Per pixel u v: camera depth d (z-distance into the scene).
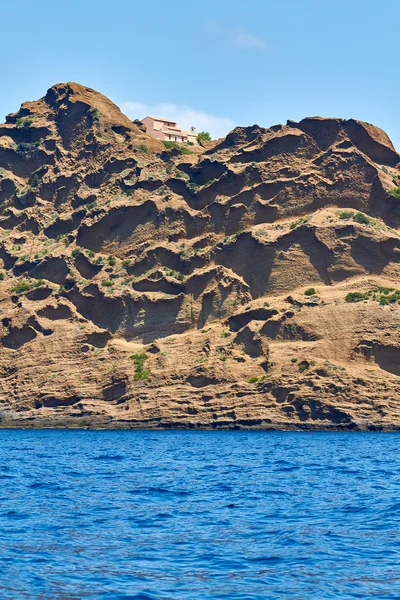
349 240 154.88
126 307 159.38
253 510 47.72
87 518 45.25
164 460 80.94
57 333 159.25
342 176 165.00
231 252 160.38
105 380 150.00
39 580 32.66
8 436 125.62
